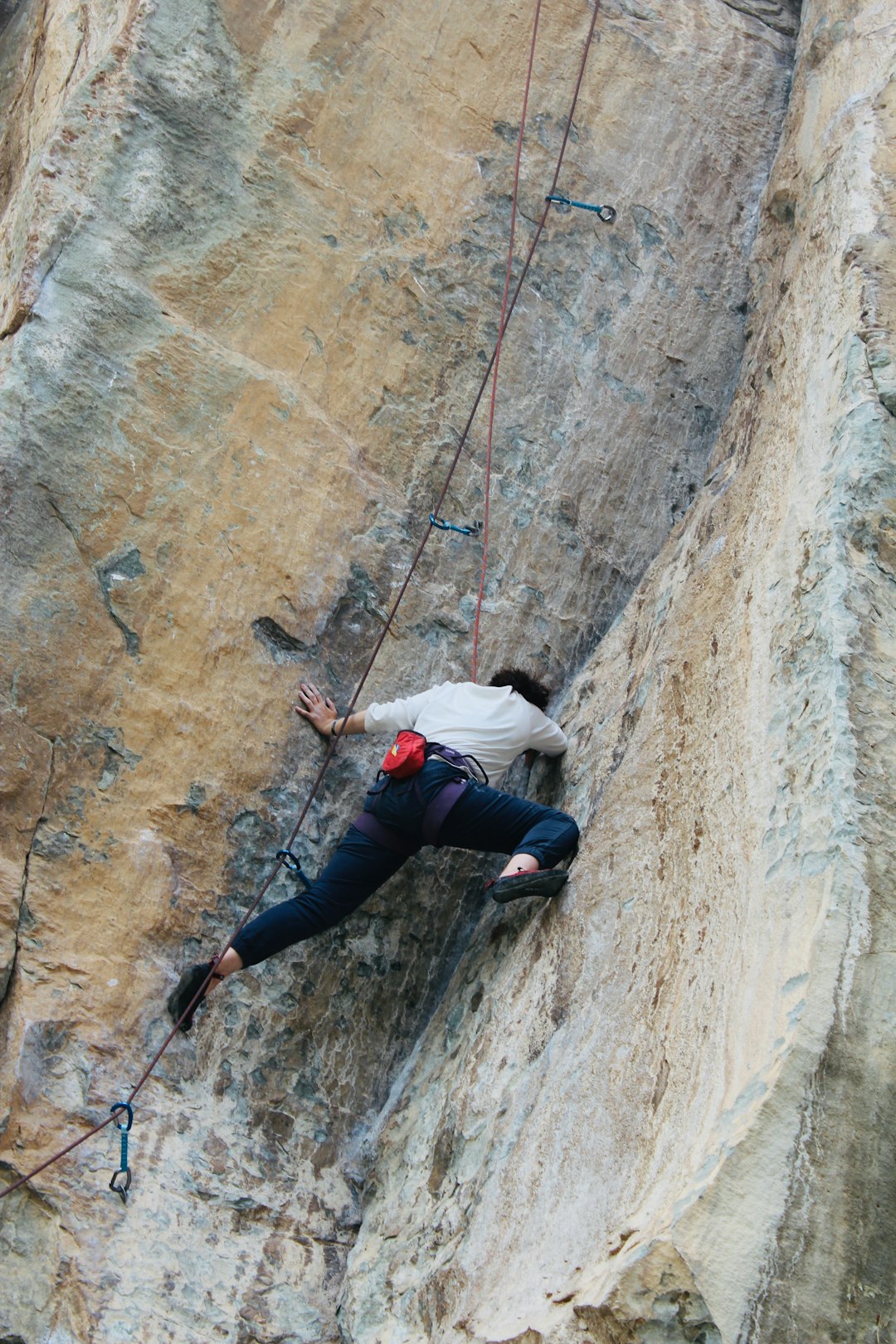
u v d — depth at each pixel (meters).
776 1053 2.97
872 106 4.62
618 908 3.81
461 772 4.07
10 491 4.25
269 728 4.45
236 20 4.86
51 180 4.50
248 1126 4.11
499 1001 4.11
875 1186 2.93
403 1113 4.20
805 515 3.75
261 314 4.73
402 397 4.91
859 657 3.38
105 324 4.46
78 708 4.23
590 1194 3.32
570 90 5.44
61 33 5.27
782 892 3.21
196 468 4.50
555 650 4.96
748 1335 2.82
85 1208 3.80
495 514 4.97
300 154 4.89
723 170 5.67
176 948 4.18
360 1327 3.78
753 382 4.86
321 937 4.38
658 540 5.20
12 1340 3.62
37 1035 3.92
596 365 5.27
